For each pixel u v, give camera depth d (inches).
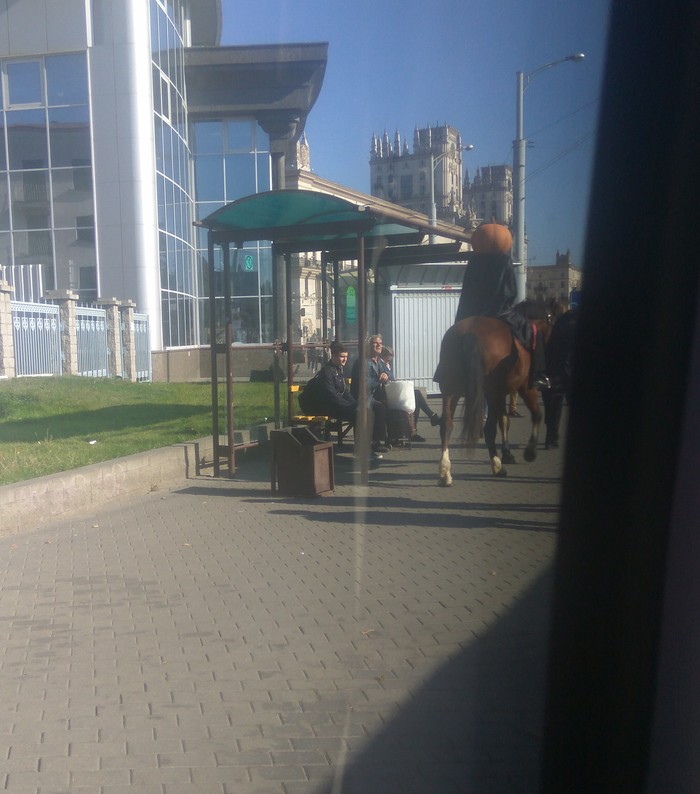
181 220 1213.7
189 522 315.6
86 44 1051.3
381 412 366.0
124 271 1068.5
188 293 1242.0
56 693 169.8
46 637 200.5
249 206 362.9
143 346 1037.2
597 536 107.0
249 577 243.1
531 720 112.1
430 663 164.1
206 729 153.4
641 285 104.2
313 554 264.7
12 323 758.5
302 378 942.4
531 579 113.4
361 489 178.9
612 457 106.3
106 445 450.9
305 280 1189.7
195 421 568.1
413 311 352.8
